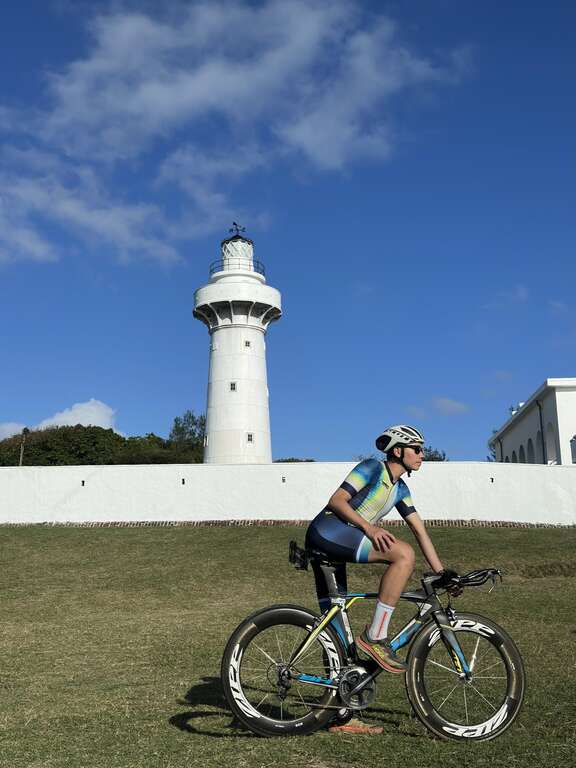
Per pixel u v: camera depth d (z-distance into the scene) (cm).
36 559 2538
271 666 528
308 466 3559
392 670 498
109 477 3644
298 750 468
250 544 2775
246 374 4291
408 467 524
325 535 507
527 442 4606
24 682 749
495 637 506
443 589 518
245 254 4581
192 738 504
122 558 2541
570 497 3416
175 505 3588
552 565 2223
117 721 561
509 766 430
